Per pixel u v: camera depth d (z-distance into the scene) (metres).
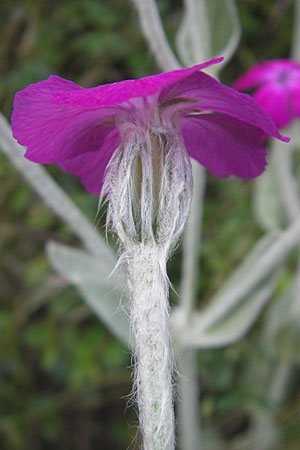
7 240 0.22
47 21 0.22
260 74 0.17
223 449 0.19
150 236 0.09
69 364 0.21
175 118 0.09
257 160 0.10
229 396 0.18
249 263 0.15
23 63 0.23
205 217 0.22
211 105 0.09
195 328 0.15
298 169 0.19
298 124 0.17
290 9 0.22
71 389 0.21
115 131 0.10
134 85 0.08
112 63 0.23
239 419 0.20
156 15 0.12
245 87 0.17
